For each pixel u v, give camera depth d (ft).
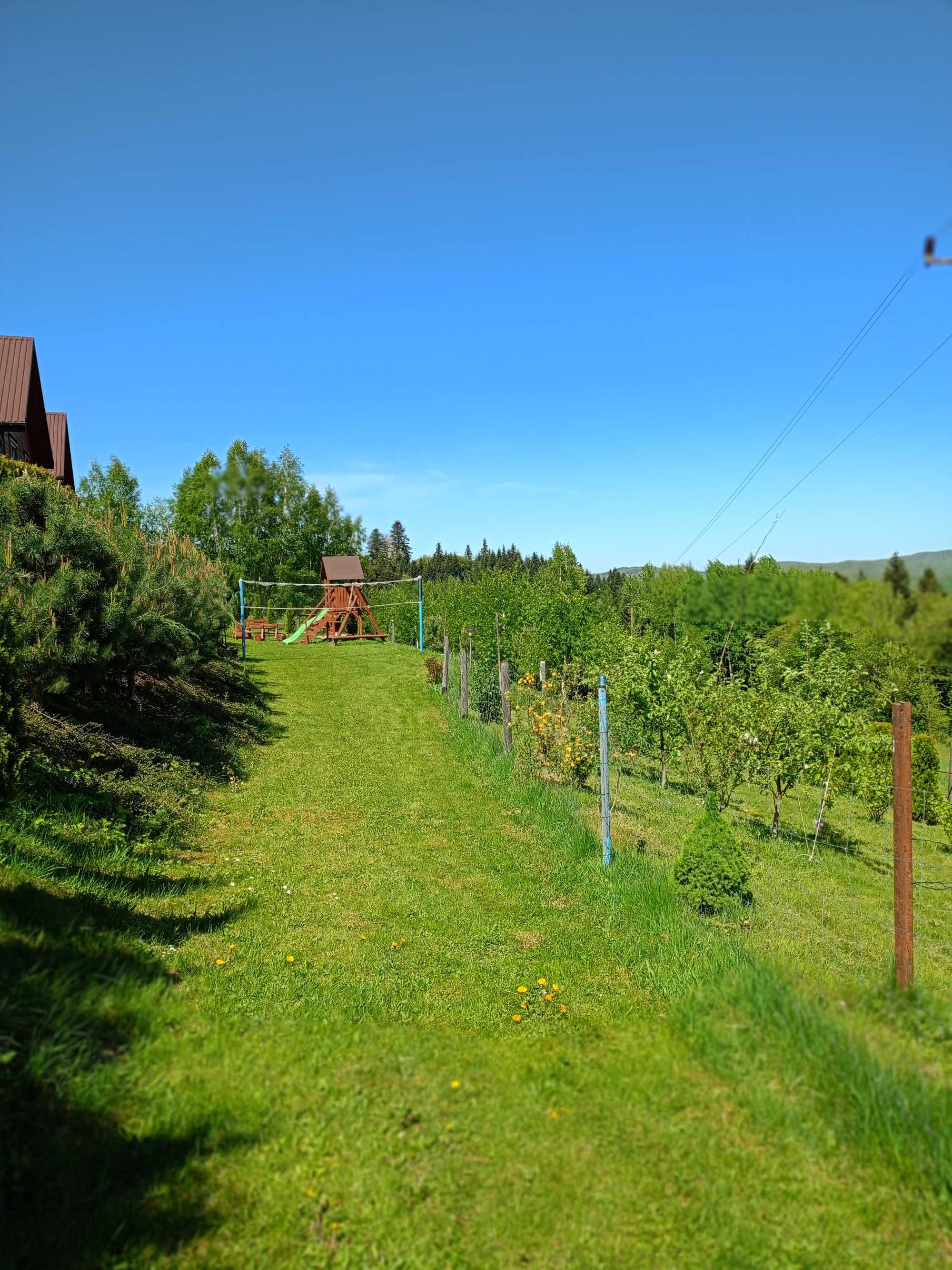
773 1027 13.56
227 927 19.44
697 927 20.63
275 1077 12.23
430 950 19.31
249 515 148.15
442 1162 10.78
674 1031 14.80
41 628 26.86
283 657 81.46
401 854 27.27
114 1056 11.85
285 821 30.48
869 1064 12.00
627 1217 10.03
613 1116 12.08
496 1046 14.43
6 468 42.32
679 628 37.19
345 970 17.70
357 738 47.37
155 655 34.06
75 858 20.40
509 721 41.01
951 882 32.42
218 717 45.03
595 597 76.79
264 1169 10.28
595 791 37.96
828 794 37.06
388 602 122.42
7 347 71.77
